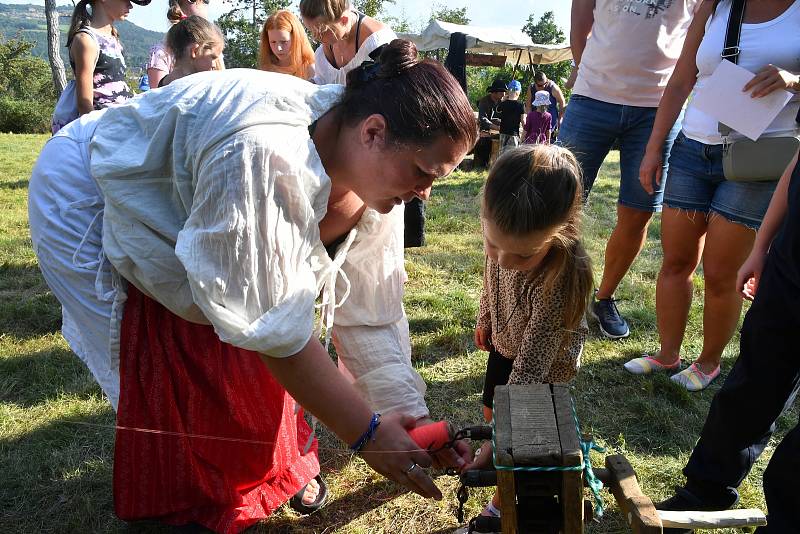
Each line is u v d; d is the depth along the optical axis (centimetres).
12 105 2808
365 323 207
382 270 204
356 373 208
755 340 175
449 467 177
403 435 158
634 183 331
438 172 145
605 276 356
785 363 173
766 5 242
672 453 258
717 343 298
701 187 275
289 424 206
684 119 277
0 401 282
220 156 141
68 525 215
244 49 3378
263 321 144
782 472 162
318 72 371
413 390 207
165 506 189
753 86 238
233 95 149
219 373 180
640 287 432
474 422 276
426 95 140
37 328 351
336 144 155
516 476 136
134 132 164
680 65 276
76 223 180
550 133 1002
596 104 331
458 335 344
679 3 308
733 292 283
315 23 341
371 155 147
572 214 182
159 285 164
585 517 169
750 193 254
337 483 238
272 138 142
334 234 188
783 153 239
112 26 387
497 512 211
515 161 179
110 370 188
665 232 293
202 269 142
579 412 285
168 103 157
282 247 145
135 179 159
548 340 195
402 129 141
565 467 128
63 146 186
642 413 282
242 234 140
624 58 314
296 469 213
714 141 262
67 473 237
